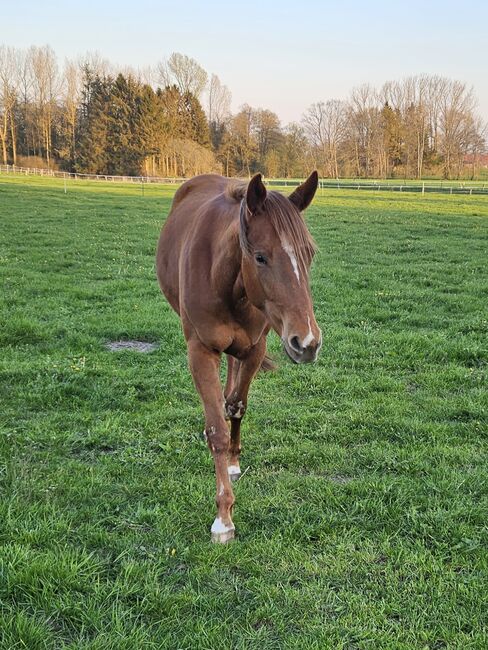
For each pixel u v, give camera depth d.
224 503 3.38
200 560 3.13
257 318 3.58
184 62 77.00
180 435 4.72
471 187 47.28
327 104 73.00
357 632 2.62
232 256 3.28
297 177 72.69
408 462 4.28
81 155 67.06
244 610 2.77
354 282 11.45
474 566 3.10
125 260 13.89
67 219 21.53
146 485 3.92
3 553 3.04
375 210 28.05
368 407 5.36
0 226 18.69
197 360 3.53
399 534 3.43
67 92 73.38
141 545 3.25
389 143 76.50
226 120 79.12
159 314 8.76
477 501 3.78
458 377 6.14
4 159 72.25
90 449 4.54
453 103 76.44
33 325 7.65
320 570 3.05
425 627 2.67
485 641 2.56
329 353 7.00
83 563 3.00
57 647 2.52
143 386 5.84
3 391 5.54
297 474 4.16
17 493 3.72
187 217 4.34
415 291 10.59
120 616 2.67
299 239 2.91
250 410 5.29
